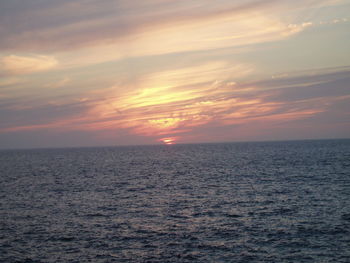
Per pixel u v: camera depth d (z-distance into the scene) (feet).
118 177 224.12
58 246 82.02
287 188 155.84
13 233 92.38
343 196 132.98
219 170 250.78
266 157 385.29
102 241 85.20
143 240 85.61
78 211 118.52
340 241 81.10
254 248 78.28
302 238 83.92
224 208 118.32
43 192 163.53
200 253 76.18
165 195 147.84
